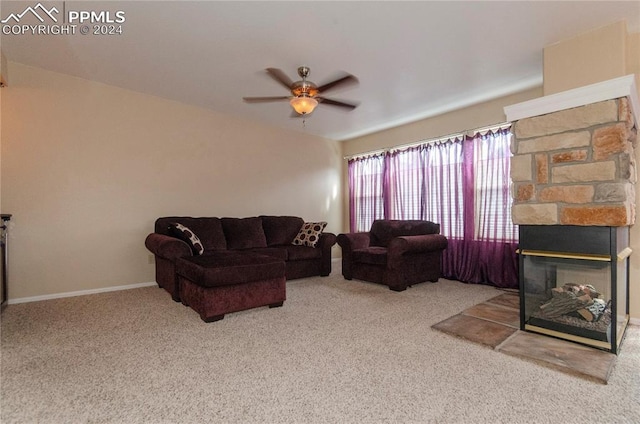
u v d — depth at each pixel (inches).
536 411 62.0
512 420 59.5
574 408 62.7
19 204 134.3
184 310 124.3
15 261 133.6
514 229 157.8
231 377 75.0
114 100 155.9
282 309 125.7
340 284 168.6
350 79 111.0
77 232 147.0
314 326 107.3
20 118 134.4
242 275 116.5
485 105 169.3
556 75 111.7
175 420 60.0
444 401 65.4
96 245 151.7
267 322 111.1
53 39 113.2
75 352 88.0
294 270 174.6
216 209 189.6
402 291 153.2
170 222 157.9
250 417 60.9
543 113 94.7
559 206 91.7
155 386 71.2
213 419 60.3
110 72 139.9
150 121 166.4
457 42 112.6
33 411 62.4
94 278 151.1
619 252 87.8
